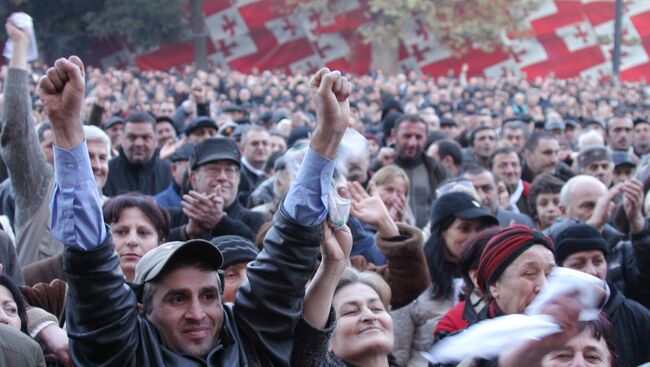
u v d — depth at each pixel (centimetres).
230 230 609
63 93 330
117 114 1550
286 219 350
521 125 1266
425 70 3694
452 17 3525
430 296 557
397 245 546
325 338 361
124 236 520
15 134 611
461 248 539
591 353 357
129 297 341
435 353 285
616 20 2988
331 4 3625
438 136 1166
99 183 684
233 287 492
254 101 2464
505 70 3666
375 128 1483
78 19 3444
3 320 419
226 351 348
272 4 3675
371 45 3650
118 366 335
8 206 698
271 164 949
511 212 779
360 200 556
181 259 351
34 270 541
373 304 445
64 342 437
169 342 347
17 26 625
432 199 928
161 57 3600
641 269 599
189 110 1404
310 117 1595
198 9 3541
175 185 800
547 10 3634
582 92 2803
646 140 1315
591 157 951
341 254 364
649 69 3584
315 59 3688
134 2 3369
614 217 708
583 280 268
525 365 264
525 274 459
